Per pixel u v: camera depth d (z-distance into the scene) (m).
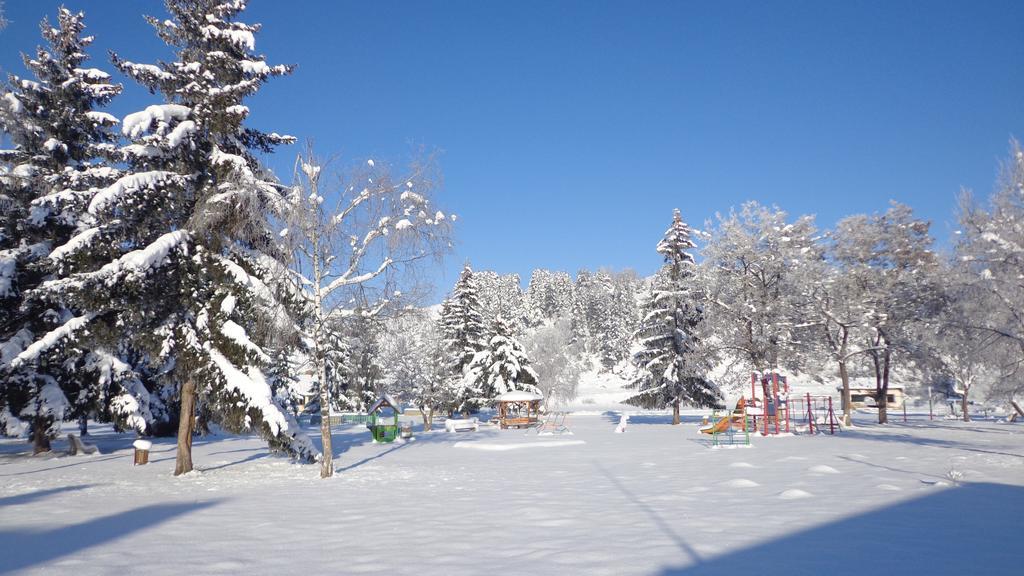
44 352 21.14
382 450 27.48
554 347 67.88
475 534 9.48
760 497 12.56
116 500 14.11
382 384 61.50
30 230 25.50
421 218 18.88
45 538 9.80
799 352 38.69
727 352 39.66
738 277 39.16
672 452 24.05
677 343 44.81
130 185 17.75
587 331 124.31
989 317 23.14
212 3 20.12
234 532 10.12
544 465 20.33
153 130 19.50
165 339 18.98
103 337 20.22
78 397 25.47
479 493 14.20
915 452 21.42
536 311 140.38
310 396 56.03
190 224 18.89
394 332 20.98
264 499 13.98
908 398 73.88
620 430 38.22
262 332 19.52
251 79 19.69
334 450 27.62
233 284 18.86
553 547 8.42
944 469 16.59
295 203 18.16
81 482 17.47
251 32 20.73
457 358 58.72
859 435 31.45
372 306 19.72
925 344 39.09
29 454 26.56
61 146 25.09
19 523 11.20
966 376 45.22
